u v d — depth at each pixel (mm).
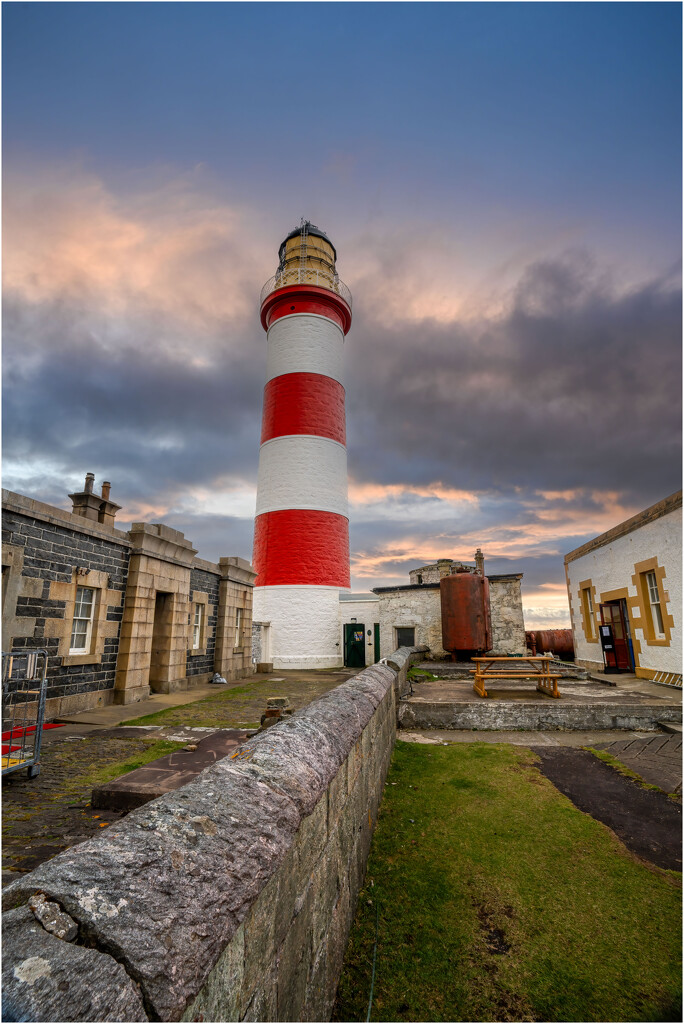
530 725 8367
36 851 3738
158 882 1116
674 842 4230
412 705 8680
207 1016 1071
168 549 12875
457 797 5238
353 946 2920
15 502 8211
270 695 12547
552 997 2551
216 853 1305
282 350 26016
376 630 23719
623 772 6004
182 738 7414
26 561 8516
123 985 869
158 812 1374
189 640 14648
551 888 3547
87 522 10047
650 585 11930
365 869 3754
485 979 2674
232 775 1775
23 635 8398
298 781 2016
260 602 24297
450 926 3121
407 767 6270
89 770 5801
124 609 11328
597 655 15141
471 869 3791
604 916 3232
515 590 19531
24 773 5641
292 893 1797
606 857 3969
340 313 27625
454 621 16281
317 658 23312
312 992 2041
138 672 11375
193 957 1003
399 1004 2482
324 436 25031
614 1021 2400
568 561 18094
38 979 790
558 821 4629
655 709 8188
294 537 23969
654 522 11281
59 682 9234
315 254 27562
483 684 9844
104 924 961
